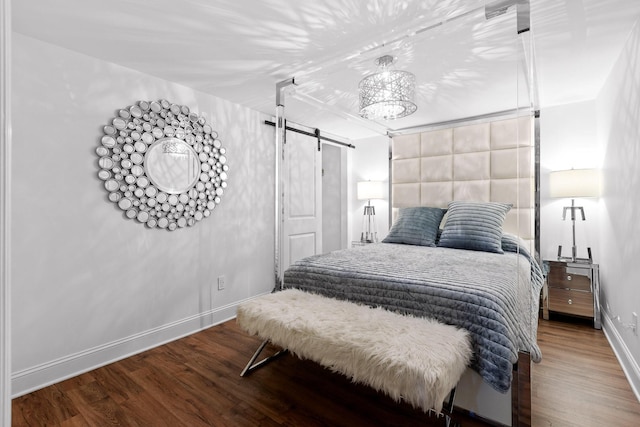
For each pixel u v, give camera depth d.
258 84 2.71
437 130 3.73
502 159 3.28
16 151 1.89
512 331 1.47
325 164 5.04
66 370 2.07
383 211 4.64
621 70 2.16
